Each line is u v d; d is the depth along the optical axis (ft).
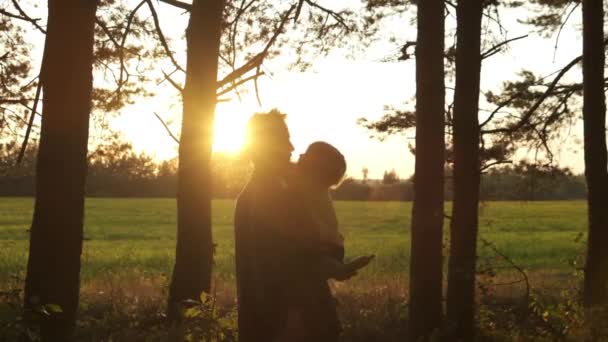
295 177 16.76
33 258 23.07
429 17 30.45
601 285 36.04
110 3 44.70
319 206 16.65
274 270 16.42
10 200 294.66
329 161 16.72
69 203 23.17
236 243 16.99
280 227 16.39
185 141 39.04
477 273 31.63
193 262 39.11
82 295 48.21
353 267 16.29
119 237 154.51
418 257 30.81
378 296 45.73
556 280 62.85
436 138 30.50
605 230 36.83
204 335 24.57
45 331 22.65
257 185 16.76
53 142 23.11
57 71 23.09
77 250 23.39
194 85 38.45
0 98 45.16
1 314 21.45
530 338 29.43
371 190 358.43
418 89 30.68
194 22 38.40
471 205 31.63
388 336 34.83
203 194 39.22
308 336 16.34
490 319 33.47
